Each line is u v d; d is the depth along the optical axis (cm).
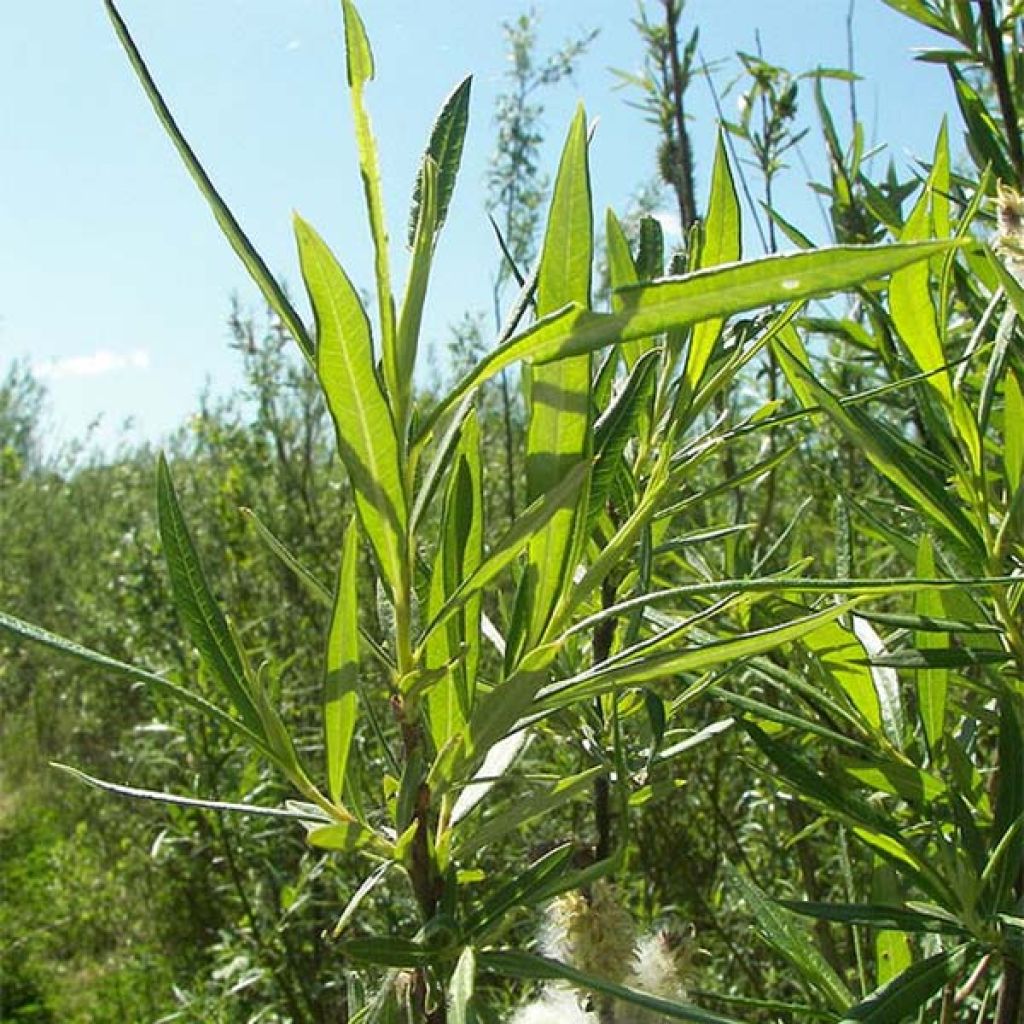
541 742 86
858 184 69
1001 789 41
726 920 104
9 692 308
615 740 39
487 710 30
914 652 40
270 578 200
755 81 93
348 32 26
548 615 32
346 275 26
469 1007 28
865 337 57
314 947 136
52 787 266
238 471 206
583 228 28
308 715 171
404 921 112
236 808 32
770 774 42
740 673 58
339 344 26
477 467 33
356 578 30
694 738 47
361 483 29
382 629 36
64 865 202
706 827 115
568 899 41
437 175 30
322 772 140
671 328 24
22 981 192
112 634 209
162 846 154
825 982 44
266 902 136
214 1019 128
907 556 44
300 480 226
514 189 184
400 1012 35
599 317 24
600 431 34
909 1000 37
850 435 40
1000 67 52
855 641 43
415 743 31
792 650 48
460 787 33
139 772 181
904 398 62
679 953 42
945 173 44
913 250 23
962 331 54
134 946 179
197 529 218
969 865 39
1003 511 41
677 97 94
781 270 23
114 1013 176
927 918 39
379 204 27
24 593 345
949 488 51
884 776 42
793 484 113
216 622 31
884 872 48
